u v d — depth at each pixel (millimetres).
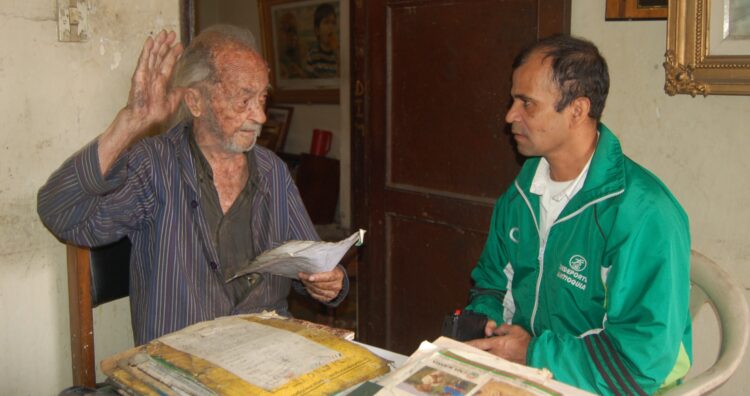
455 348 1138
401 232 2705
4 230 1732
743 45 1762
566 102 1434
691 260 1526
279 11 5051
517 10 2168
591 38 2088
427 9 2439
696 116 1928
